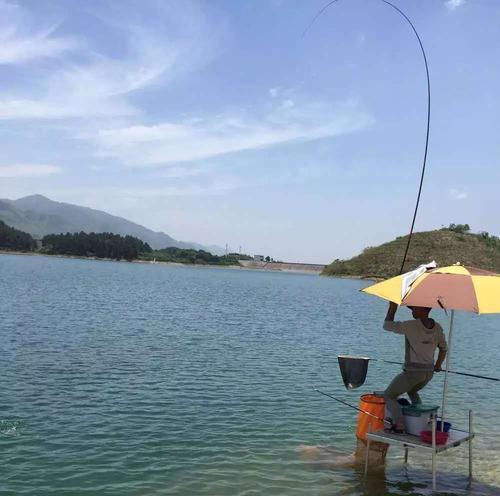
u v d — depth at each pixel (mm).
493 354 27062
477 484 9273
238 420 12539
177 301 50719
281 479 9180
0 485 8375
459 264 8797
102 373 16891
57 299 43750
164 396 14438
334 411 13695
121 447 10344
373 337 30859
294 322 37344
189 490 8578
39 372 16594
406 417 9211
